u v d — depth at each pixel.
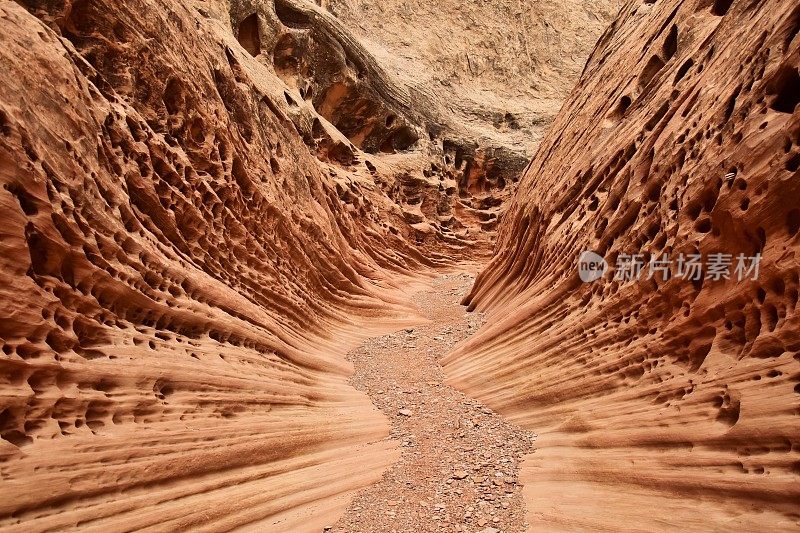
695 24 6.55
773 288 3.74
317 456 6.05
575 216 7.54
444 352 9.83
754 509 3.38
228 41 10.45
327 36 15.34
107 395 4.30
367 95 16.59
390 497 5.40
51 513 3.48
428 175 18.41
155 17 6.83
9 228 3.75
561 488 4.97
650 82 6.93
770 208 3.75
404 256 15.81
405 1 23.56
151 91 6.63
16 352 3.68
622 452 4.65
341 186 13.67
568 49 28.33
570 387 5.99
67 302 4.32
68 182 4.57
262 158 8.98
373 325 11.23
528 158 21.09
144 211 5.91
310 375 7.79
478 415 7.13
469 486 5.50
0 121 3.93
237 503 4.72
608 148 7.36
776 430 3.39
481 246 18.89
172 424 4.72
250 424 5.54
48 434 3.70
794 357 3.49
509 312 8.59
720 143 4.50
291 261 9.24
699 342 4.46
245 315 6.94
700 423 4.02
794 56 3.85
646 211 5.57
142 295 5.17
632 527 3.94
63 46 5.16
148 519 4.00
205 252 6.76
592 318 6.03
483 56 24.86
